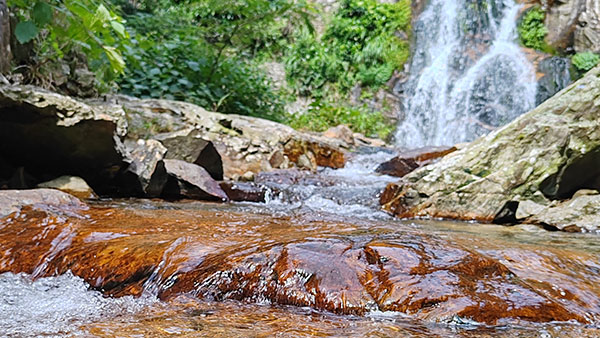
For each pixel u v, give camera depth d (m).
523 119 4.68
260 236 2.54
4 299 1.97
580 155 4.30
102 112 4.66
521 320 1.70
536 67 14.02
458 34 15.23
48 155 4.38
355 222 3.57
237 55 10.87
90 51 5.30
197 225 2.85
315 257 2.04
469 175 4.61
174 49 9.02
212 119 7.02
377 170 7.56
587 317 1.75
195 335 1.53
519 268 2.20
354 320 1.71
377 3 16.12
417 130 14.12
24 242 2.47
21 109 3.92
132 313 1.79
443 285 1.85
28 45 5.12
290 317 1.74
